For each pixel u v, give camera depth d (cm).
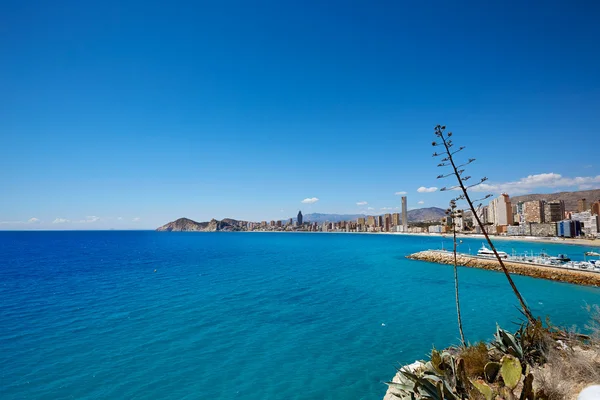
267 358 2053
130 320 2866
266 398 1592
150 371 1867
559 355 837
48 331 2558
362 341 2355
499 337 977
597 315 1032
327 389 1672
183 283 4838
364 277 5556
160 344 2283
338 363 1980
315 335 2483
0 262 8131
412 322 2823
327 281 5081
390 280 5238
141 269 6606
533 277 5562
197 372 1859
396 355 2097
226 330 2602
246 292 4138
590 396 460
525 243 15262
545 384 663
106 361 1997
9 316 3006
